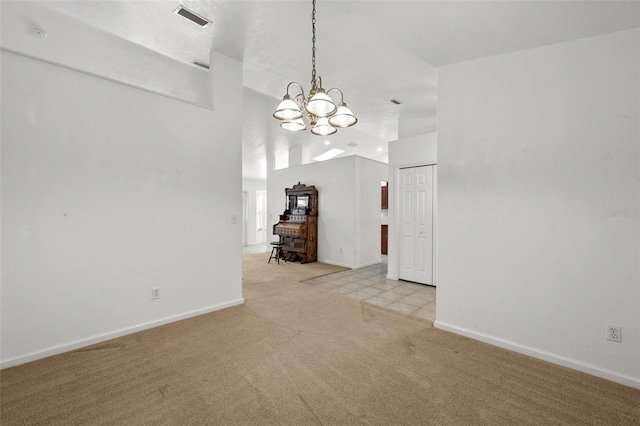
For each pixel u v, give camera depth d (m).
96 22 2.68
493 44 2.46
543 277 2.38
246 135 6.75
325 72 3.51
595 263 2.18
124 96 2.68
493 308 2.62
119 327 2.68
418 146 4.70
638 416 1.70
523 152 2.48
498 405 1.79
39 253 2.27
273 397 1.83
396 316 3.27
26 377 2.02
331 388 1.93
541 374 2.14
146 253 2.83
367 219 6.30
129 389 1.90
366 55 3.10
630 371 2.04
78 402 1.77
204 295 3.29
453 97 2.87
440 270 2.95
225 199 3.44
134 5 2.44
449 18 2.22
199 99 4.50
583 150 2.23
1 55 2.11
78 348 2.44
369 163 6.36
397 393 1.89
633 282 2.05
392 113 4.95
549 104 2.37
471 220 2.75
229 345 2.53
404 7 2.20
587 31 2.16
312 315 3.28
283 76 3.73
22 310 2.21
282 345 2.54
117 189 2.64
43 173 2.28
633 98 2.06
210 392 1.88
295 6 2.37
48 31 2.88
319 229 6.72
